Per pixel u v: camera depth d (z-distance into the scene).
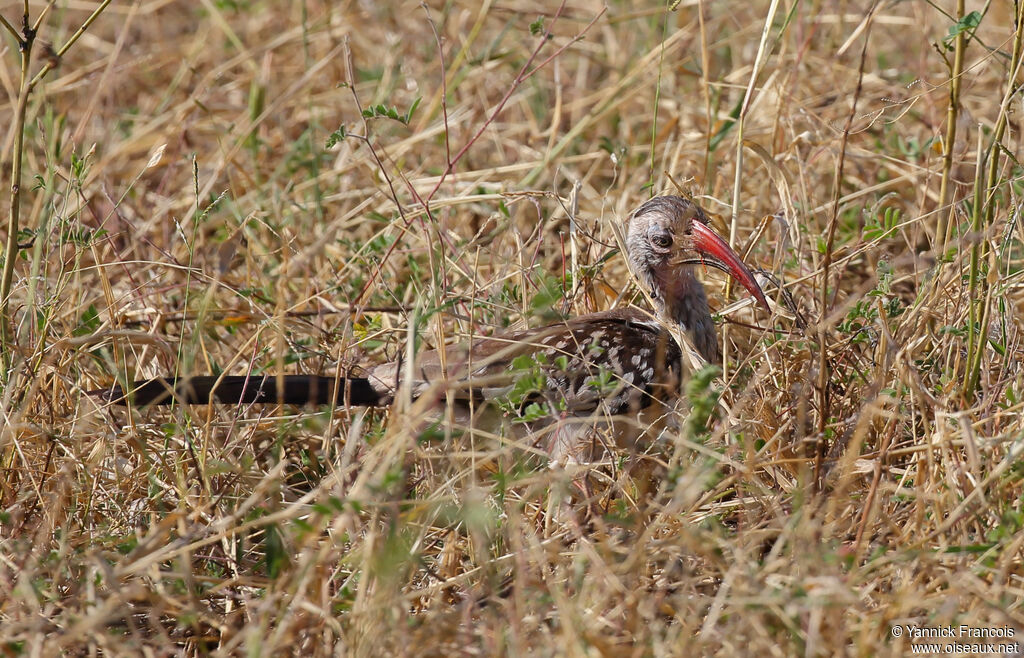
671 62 15.88
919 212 12.10
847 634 7.30
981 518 8.29
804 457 9.29
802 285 11.68
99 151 15.66
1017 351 9.98
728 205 11.98
